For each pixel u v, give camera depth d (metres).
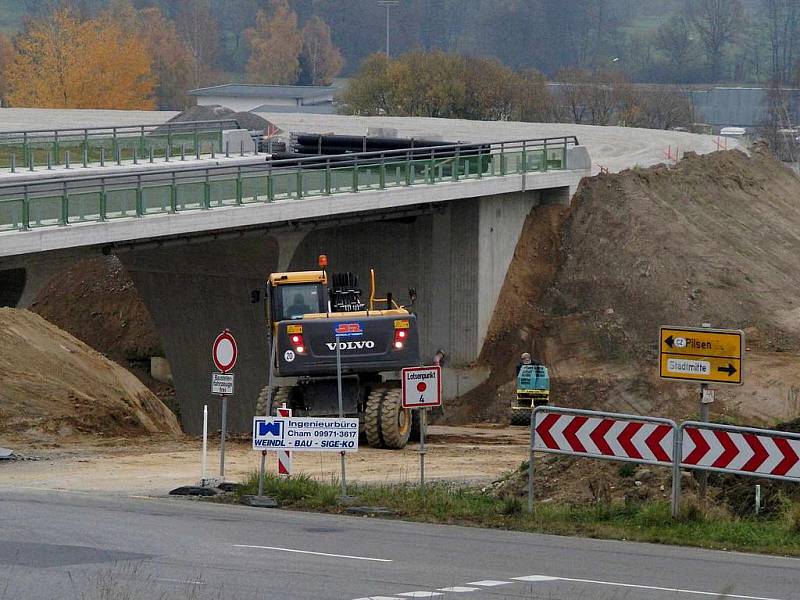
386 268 127.38
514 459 68.75
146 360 141.38
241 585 31.61
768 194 141.75
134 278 126.00
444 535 40.94
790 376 102.75
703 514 43.00
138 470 59.19
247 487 49.28
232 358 53.00
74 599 29.69
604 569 35.12
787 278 123.62
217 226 96.00
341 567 34.31
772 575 34.97
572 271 125.12
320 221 110.56
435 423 115.56
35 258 88.06
